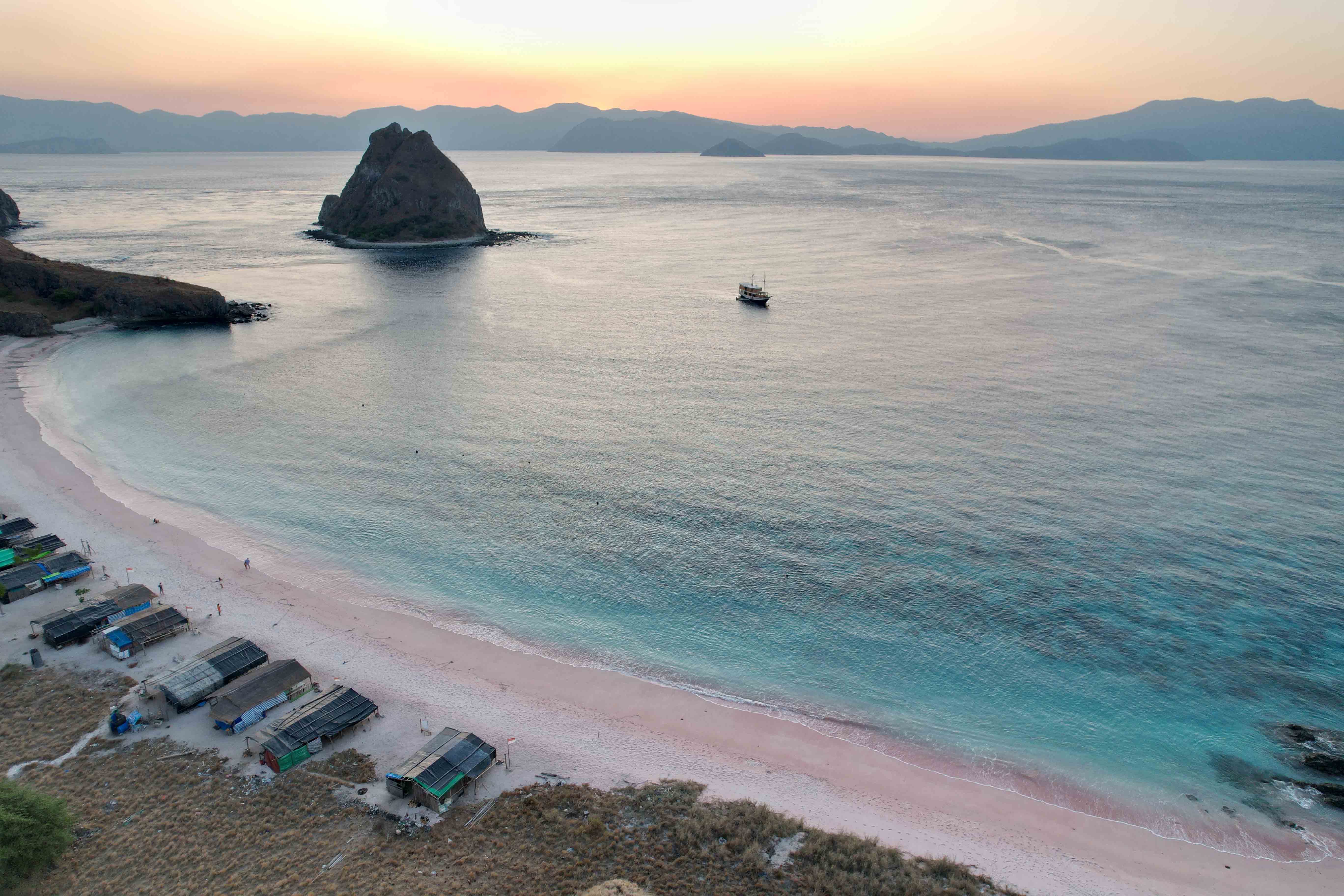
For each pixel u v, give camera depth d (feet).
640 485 269.44
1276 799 147.84
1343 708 168.35
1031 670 181.37
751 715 170.30
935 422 314.96
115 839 131.95
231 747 155.74
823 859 130.72
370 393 361.92
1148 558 219.61
